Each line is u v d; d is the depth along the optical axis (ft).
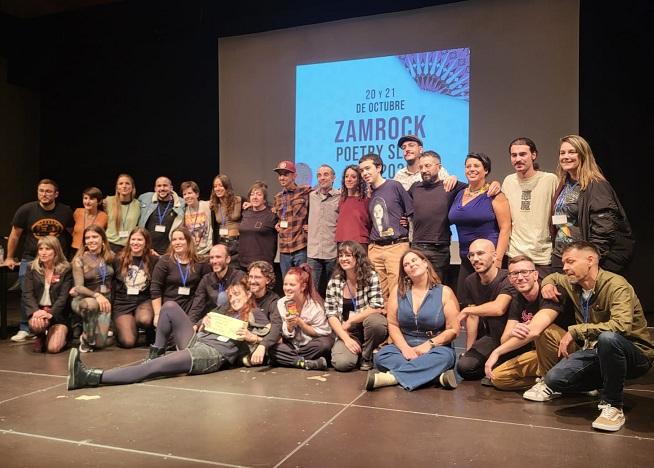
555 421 9.11
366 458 7.63
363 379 11.84
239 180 22.54
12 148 27.09
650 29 17.84
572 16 17.48
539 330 10.12
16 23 25.35
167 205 17.61
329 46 20.97
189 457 7.68
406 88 19.79
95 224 16.78
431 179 13.83
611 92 18.03
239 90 22.47
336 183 20.89
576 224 11.19
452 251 19.45
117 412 9.56
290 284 12.85
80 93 26.12
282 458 7.63
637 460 7.53
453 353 11.41
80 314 14.64
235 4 22.25
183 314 12.89
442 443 8.16
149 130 24.95
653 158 18.25
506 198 12.78
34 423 9.02
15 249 17.15
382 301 12.92
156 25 23.43
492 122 18.61
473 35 18.80
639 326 9.36
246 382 11.55
